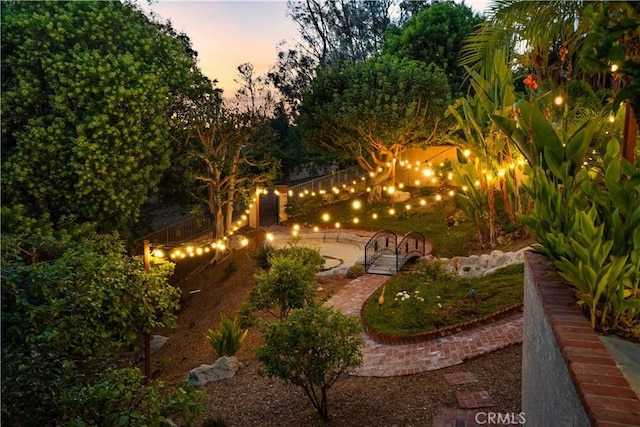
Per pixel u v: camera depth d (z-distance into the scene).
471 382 6.41
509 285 9.45
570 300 3.30
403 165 24.58
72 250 6.41
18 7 13.23
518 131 6.39
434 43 25.16
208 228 21.81
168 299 9.30
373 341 9.17
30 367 3.70
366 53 34.53
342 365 6.77
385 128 20.17
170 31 19.95
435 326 8.66
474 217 13.86
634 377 2.53
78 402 3.85
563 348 2.55
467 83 24.64
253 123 17.58
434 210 20.28
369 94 20.27
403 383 6.91
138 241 18.25
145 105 13.05
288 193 23.28
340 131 21.67
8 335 3.87
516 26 7.79
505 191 13.35
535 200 4.08
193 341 12.37
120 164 12.74
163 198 18.62
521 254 11.01
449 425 5.35
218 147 17.44
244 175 19.38
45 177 12.20
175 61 15.19
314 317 6.30
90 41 13.38
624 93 1.77
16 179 11.54
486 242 13.81
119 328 7.66
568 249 3.40
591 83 11.84
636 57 2.21
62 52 12.76
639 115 1.81
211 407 7.48
